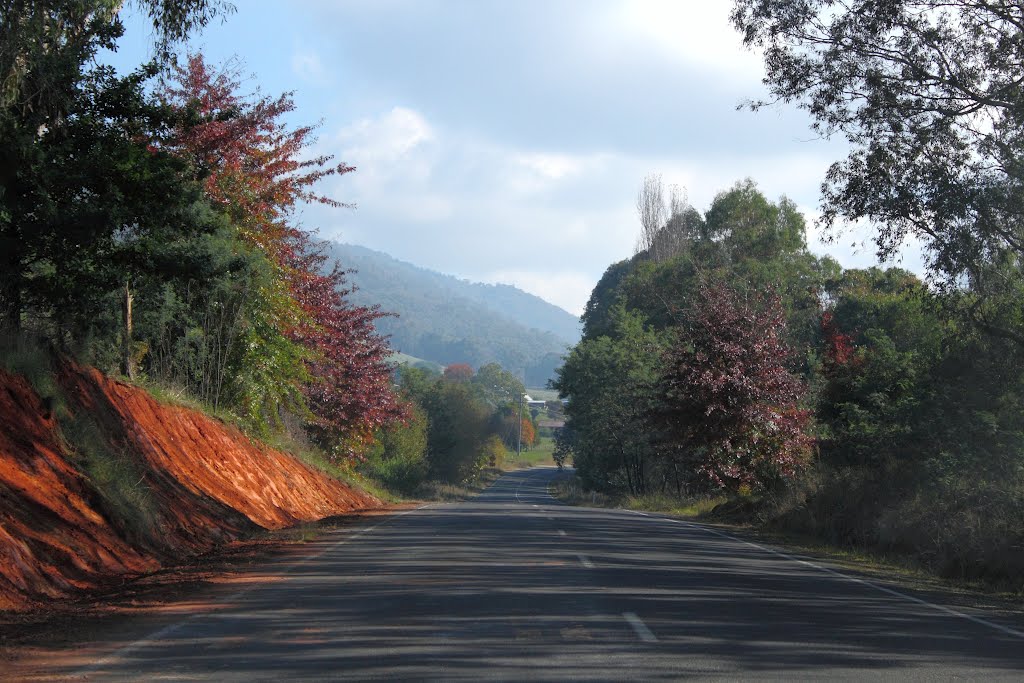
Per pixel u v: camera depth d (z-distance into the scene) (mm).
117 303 22188
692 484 36344
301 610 11086
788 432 34469
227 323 27328
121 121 17047
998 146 19875
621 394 61938
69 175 15805
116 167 16125
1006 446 21406
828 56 20781
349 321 41562
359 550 17859
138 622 10453
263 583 13367
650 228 85062
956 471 22000
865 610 11820
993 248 19734
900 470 24109
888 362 31078
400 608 11172
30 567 12266
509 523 25719
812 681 7754
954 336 22250
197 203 17922
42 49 15617
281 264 29047
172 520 18047
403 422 45156
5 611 10938
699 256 76375
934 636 10078
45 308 18188
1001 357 21609
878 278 66438
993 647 9516
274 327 28828
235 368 28484
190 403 25141
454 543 19281
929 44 19938
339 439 41312
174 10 16688
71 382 18734
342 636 9523
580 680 7660
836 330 35375
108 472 16516
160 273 17875
